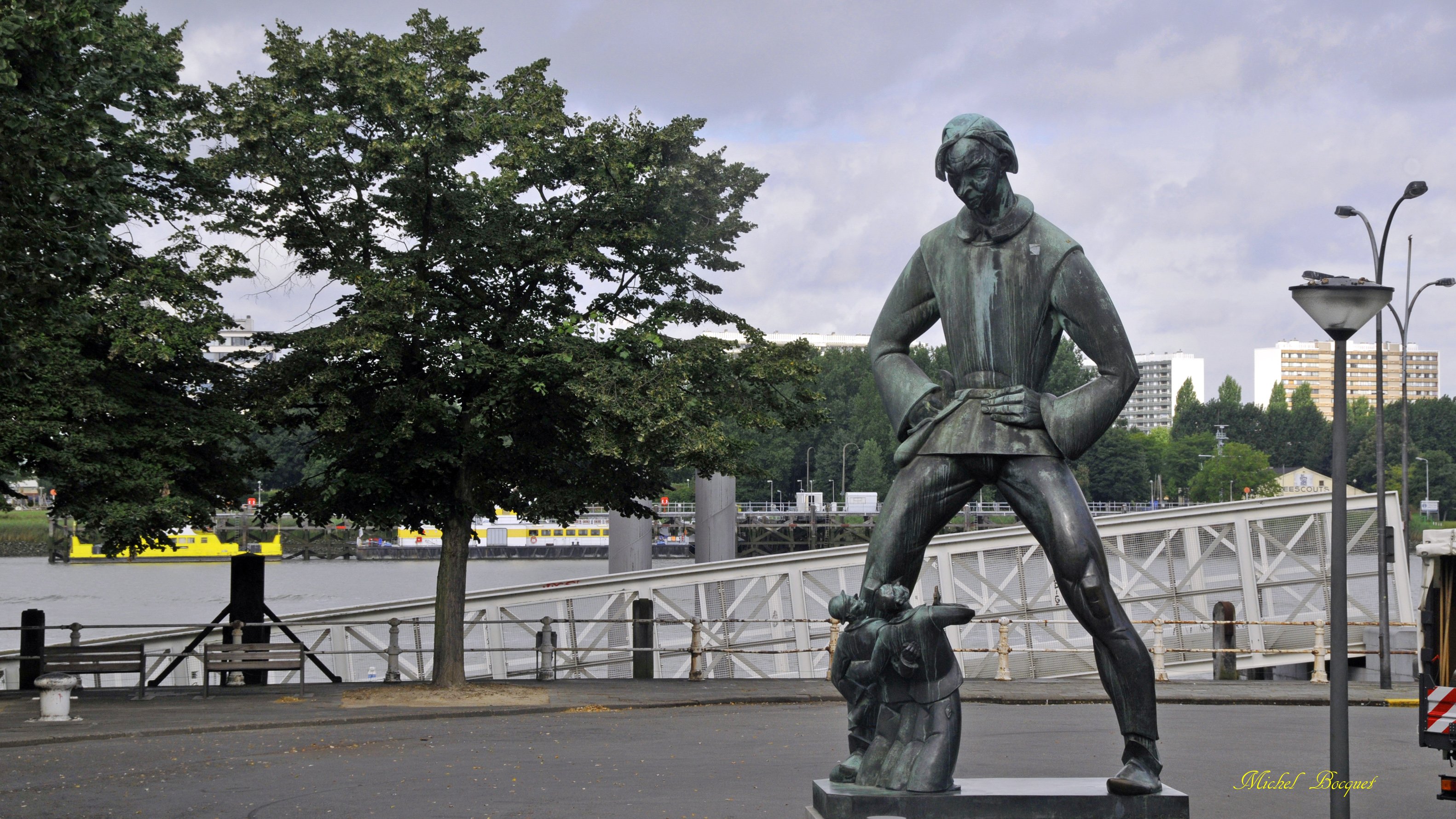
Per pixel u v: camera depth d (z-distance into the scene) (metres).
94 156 18.09
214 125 20.23
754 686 22.73
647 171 20.55
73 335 19.02
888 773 8.57
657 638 27.19
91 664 19.86
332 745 15.66
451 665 21.30
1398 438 159.62
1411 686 23.05
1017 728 17.31
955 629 27.48
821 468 139.62
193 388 21.28
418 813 11.26
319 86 20.30
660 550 104.62
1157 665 23.91
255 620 23.62
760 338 21.88
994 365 8.96
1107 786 8.67
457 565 21.55
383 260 20.41
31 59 15.59
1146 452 161.12
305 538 112.44
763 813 11.16
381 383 21.16
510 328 20.83
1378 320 24.67
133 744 15.73
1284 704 20.62
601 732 16.98
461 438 20.80
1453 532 16.88
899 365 9.44
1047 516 8.76
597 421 19.75
